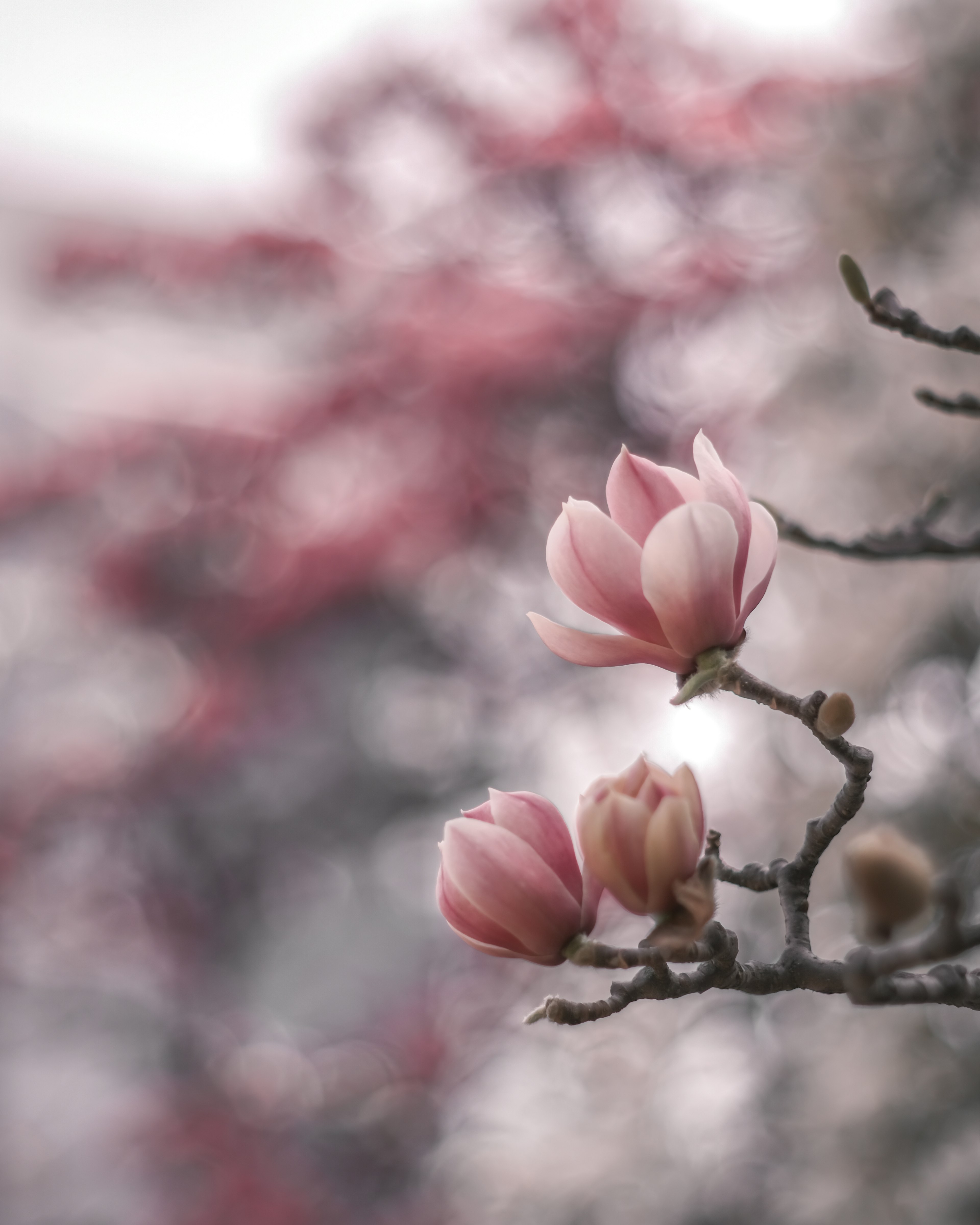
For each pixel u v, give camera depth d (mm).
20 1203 5891
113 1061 6207
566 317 5051
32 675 6141
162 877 6090
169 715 5969
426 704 6047
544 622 822
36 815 5820
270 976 6324
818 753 3750
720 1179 3807
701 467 807
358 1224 5230
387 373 5211
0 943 5930
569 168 5246
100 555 5707
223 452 5598
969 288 3461
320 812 6227
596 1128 4191
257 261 5773
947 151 3816
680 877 672
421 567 5469
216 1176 5328
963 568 3449
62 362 6926
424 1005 5656
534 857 738
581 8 5000
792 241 4617
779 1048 3939
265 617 5562
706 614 771
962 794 3393
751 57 4996
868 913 576
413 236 5668
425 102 5441
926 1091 3363
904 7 4031
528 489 5301
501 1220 4051
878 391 3777
